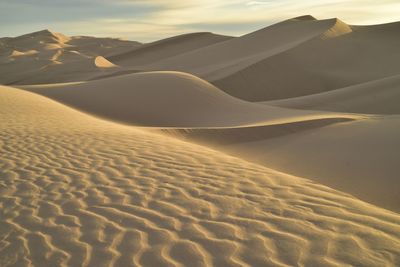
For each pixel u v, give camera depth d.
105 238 4.41
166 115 22.56
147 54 101.94
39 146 8.77
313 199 5.24
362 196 9.44
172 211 5.02
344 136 14.36
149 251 4.09
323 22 70.69
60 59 108.75
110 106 23.48
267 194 5.48
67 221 4.88
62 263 3.95
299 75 49.25
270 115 21.64
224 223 4.61
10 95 20.88
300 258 3.80
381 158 11.55
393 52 61.69
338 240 4.09
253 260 3.82
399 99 28.52
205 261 3.85
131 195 5.63
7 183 6.34
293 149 13.61
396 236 4.14
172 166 7.02
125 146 8.73
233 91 44.72
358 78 50.62
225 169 6.79
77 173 6.72
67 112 17.45
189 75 29.25
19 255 4.14
